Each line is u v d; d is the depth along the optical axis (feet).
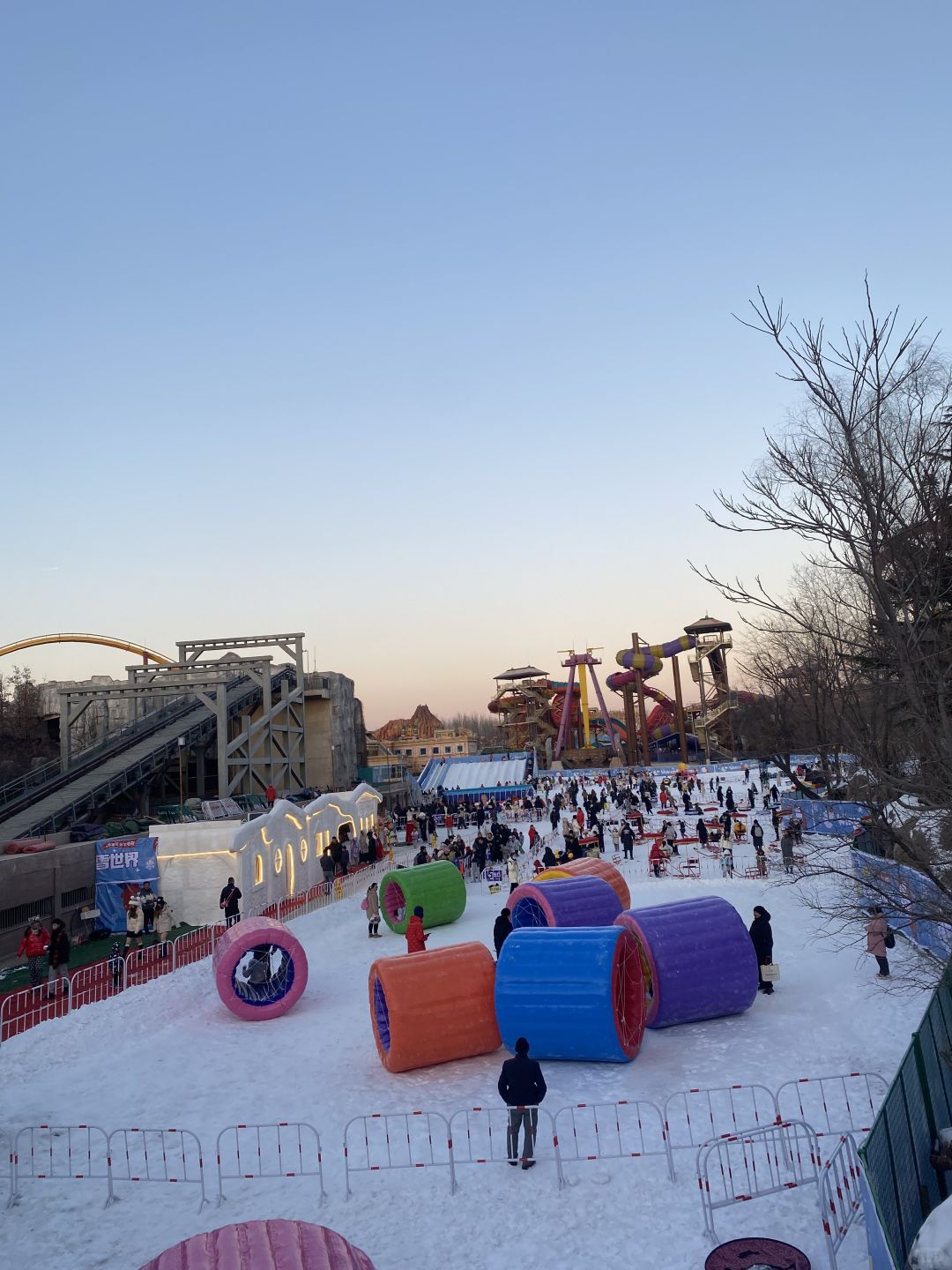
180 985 71.36
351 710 260.83
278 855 108.88
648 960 55.67
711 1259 28.96
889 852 61.98
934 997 40.45
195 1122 45.52
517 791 243.81
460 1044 51.37
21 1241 34.40
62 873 90.99
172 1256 23.03
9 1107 47.98
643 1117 41.96
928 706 36.29
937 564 31.09
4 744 282.56
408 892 91.91
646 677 333.42
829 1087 43.93
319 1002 68.64
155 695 193.67
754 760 249.75
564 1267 30.17
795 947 73.46
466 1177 36.99
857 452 29.94
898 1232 27.48
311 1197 36.42
